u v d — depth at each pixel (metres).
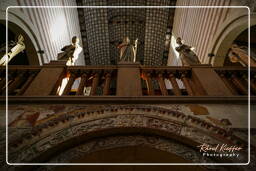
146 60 16.56
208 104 3.56
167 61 15.94
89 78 4.66
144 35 15.56
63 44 12.09
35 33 8.72
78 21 14.33
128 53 5.91
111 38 15.69
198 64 4.84
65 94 3.91
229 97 3.65
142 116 3.19
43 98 3.55
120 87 3.97
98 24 14.82
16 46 6.38
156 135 2.98
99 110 3.29
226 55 8.44
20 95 3.67
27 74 4.55
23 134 2.78
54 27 10.68
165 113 3.25
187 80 4.57
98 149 2.74
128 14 14.77
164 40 15.21
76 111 3.29
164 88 4.15
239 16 6.86
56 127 2.94
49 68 4.56
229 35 7.74
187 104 3.55
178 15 13.42
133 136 2.98
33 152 2.55
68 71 4.66
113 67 4.76
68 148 2.78
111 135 2.98
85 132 2.83
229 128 2.98
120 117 3.16
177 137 2.85
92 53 15.93
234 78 4.50
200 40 10.01
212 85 4.08
